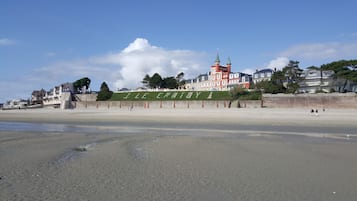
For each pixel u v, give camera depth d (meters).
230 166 12.67
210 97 108.88
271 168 12.30
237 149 17.19
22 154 15.36
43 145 18.75
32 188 9.48
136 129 32.09
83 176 10.94
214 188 9.53
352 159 14.21
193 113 64.88
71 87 157.38
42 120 49.19
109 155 15.15
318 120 45.38
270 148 17.59
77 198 8.57
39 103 165.38
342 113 62.31
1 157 14.50
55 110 95.69
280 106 89.62
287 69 105.50
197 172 11.59
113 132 28.39
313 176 11.03
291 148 17.64
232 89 110.12
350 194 8.98
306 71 107.25
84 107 113.69
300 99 87.88
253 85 118.88
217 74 154.12
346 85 96.81
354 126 35.94
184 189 9.41
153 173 11.41
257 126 36.09
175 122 42.88
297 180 10.48
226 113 63.81
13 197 8.64
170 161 13.68
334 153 15.87
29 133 26.83
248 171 11.77
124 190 9.30
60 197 8.65
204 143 19.73
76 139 22.02
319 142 20.80
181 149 17.14
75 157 14.60
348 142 20.95
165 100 108.56
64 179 10.52
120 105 110.25
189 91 119.62
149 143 19.69
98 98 122.00
